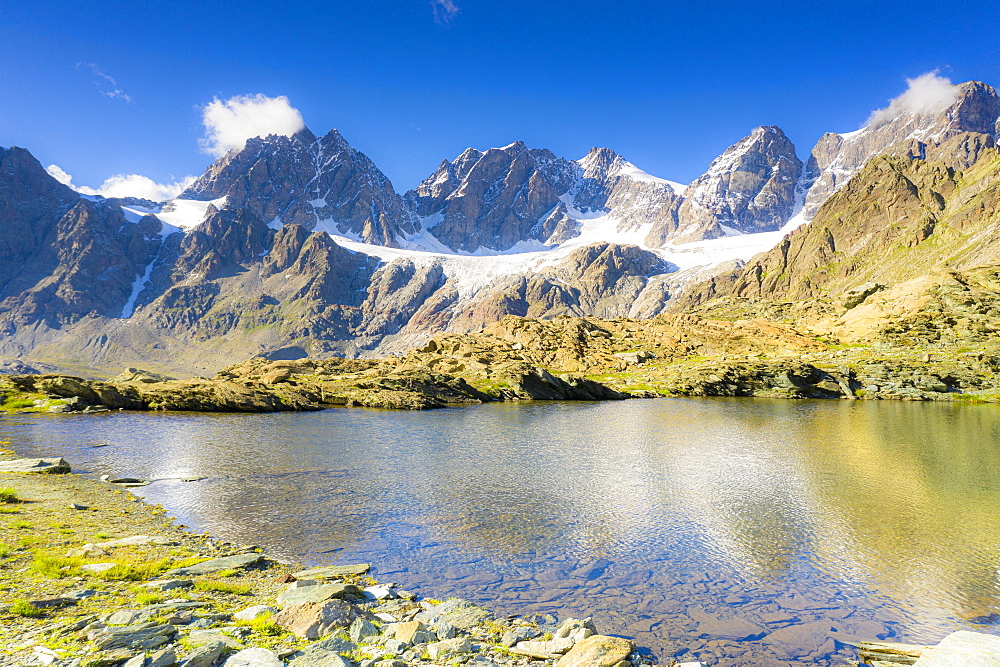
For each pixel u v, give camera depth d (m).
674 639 20.83
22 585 18.95
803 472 50.88
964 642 18.05
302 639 16.27
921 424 88.62
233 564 24.88
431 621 20.06
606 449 63.59
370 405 116.25
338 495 41.34
